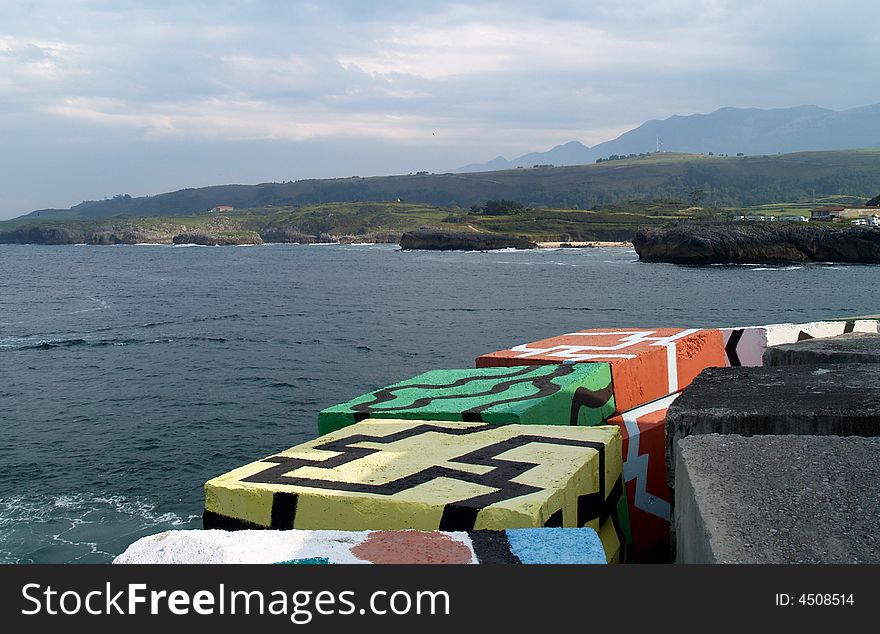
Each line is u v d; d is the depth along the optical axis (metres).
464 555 3.25
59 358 33.16
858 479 3.62
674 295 63.97
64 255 186.38
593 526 5.13
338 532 3.55
